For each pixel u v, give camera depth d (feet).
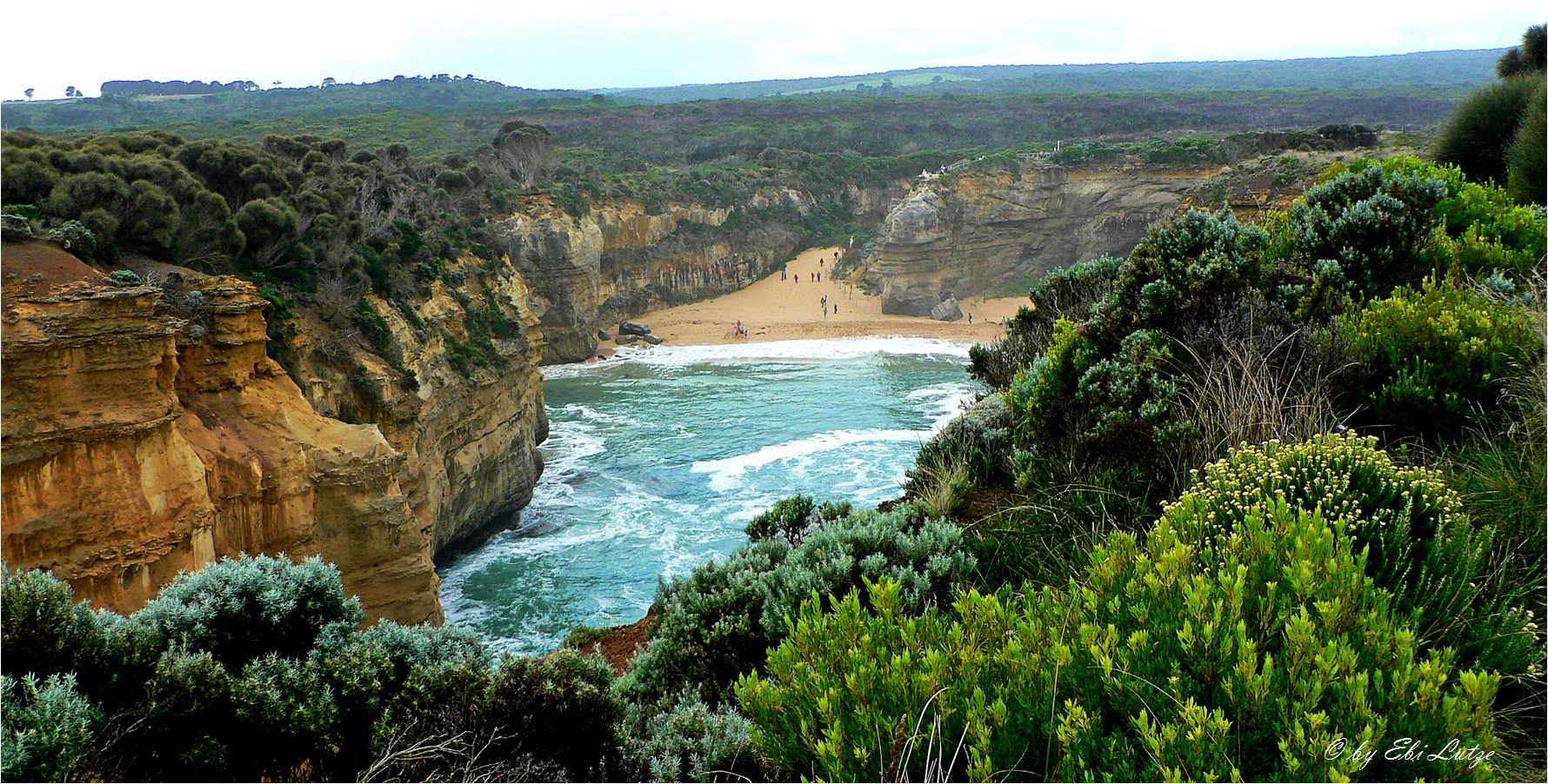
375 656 15.99
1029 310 36.73
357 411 103.04
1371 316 23.11
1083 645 10.28
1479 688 8.87
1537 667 11.71
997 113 547.90
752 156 456.86
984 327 296.92
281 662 15.19
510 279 155.12
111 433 61.21
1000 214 337.11
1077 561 17.99
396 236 131.03
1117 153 338.34
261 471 73.26
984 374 36.17
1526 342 20.47
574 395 215.92
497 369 133.90
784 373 235.40
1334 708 8.94
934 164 435.94
